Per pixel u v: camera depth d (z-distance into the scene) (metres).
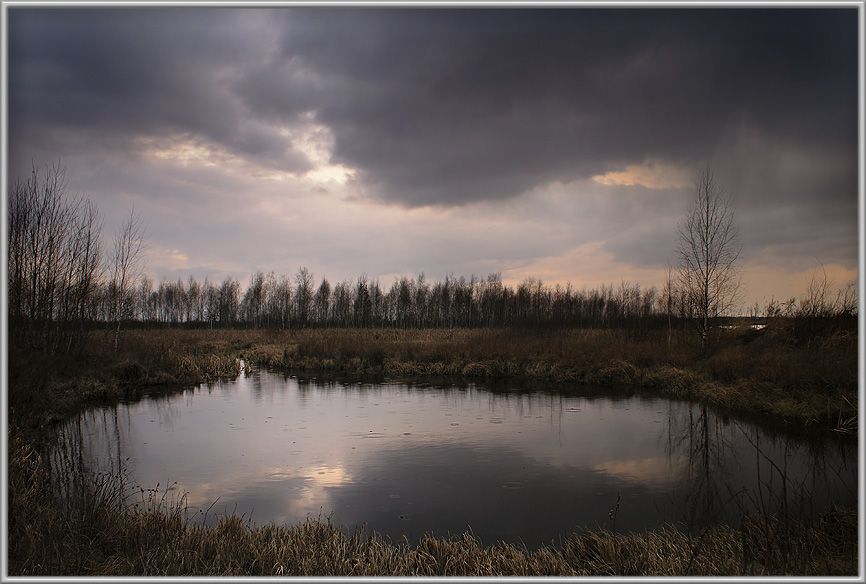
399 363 25.08
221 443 11.62
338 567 5.16
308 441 11.77
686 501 8.03
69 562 4.94
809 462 10.02
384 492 8.50
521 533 6.89
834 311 19.98
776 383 15.28
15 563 4.86
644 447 11.23
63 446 11.34
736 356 18.42
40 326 17.98
